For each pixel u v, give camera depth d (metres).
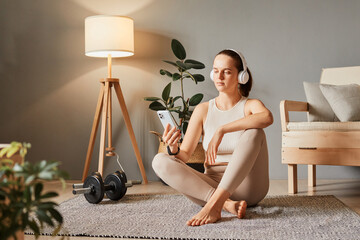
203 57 3.30
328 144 2.45
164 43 3.34
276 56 3.23
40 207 0.70
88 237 1.60
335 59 3.18
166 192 2.66
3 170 0.70
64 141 3.44
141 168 3.18
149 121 3.36
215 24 3.29
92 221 1.84
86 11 3.42
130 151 3.37
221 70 1.92
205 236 1.54
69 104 3.44
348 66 3.17
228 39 3.28
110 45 2.97
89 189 2.21
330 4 3.18
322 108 2.87
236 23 3.27
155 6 3.35
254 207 2.05
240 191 1.96
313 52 3.20
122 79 3.39
